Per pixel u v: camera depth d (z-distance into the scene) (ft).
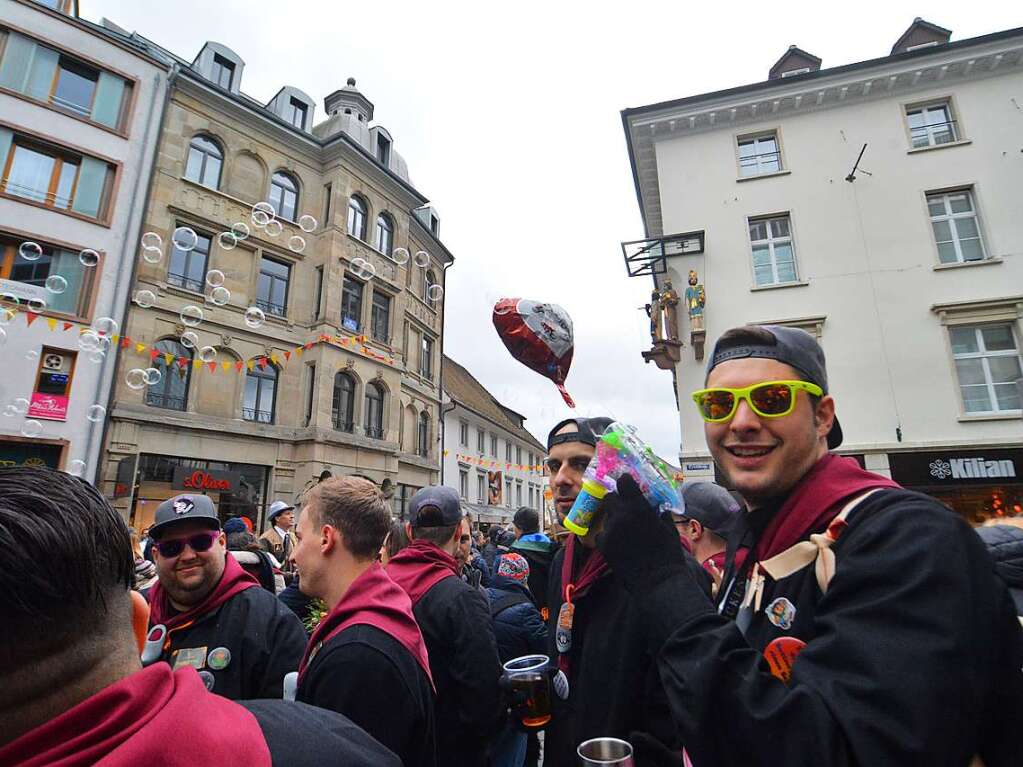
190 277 42.47
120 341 37.17
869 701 1.98
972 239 33.68
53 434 34.53
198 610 6.37
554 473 5.98
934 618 2.07
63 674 1.66
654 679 4.46
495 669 6.14
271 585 9.11
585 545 5.21
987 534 5.47
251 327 44.50
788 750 2.06
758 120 38.27
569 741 4.84
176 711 1.79
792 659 2.60
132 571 2.01
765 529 3.38
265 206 29.30
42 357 35.12
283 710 2.38
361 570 5.31
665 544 3.07
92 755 1.54
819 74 36.29
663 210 38.01
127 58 41.57
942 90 35.76
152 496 37.65
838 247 34.71
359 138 57.26
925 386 31.68
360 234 53.11
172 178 42.22
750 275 35.50
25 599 1.57
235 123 46.42
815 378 3.41
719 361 3.64
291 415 45.52
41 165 37.47
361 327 51.13
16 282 35.29
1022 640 2.28
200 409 40.96
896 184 34.94
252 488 42.63
